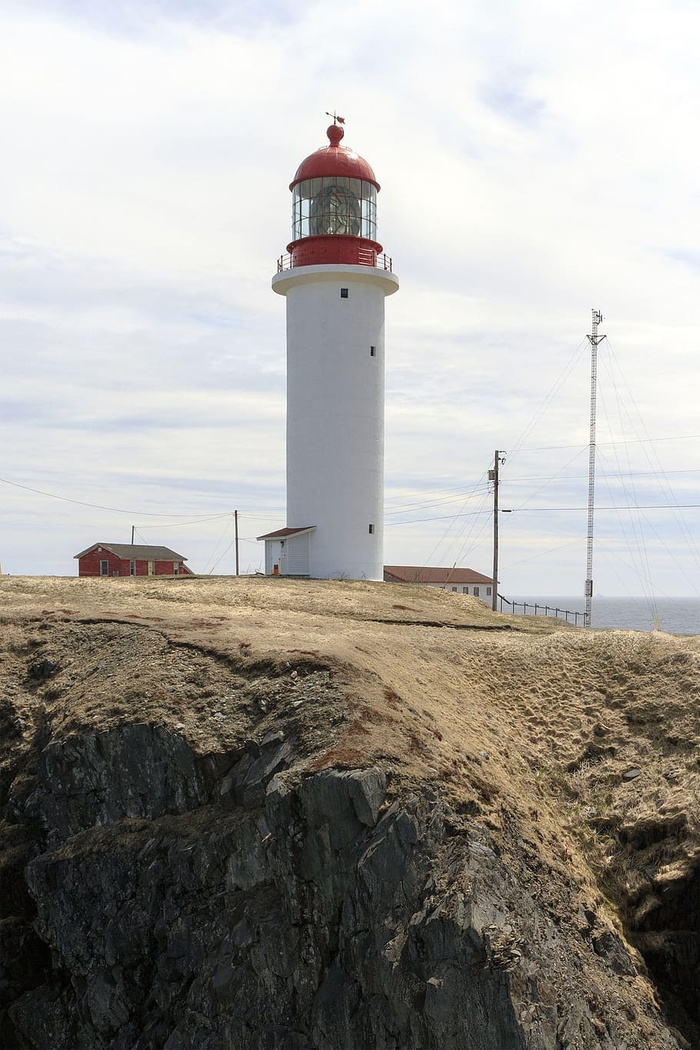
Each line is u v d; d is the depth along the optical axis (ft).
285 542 188.65
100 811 84.94
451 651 112.16
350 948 65.98
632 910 75.61
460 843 67.62
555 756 92.48
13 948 82.17
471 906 63.00
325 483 188.24
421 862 66.80
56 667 105.40
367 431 190.39
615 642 112.47
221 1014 68.13
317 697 82.53
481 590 275.39
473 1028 59.77
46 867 81.87
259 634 106.01
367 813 68.90
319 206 191.11
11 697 102.01
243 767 79.25
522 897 67.00
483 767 79.87
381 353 193.57
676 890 74.74
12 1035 79.56
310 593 161.68
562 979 63.16
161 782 82.33
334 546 188.75
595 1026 62.03
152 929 75.00
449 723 86.38
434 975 61.52
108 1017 74.49
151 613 122.93
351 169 190.08
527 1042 58.39
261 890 72.02
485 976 60.49
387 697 83.15
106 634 109.91
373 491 192.13
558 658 110.42
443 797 70.95
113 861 79.15
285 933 68.80
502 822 73.20
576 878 74.28
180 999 71.36
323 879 69.05
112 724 86.28
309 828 70.33
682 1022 68.59
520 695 102.94
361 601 157.58
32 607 129.29
